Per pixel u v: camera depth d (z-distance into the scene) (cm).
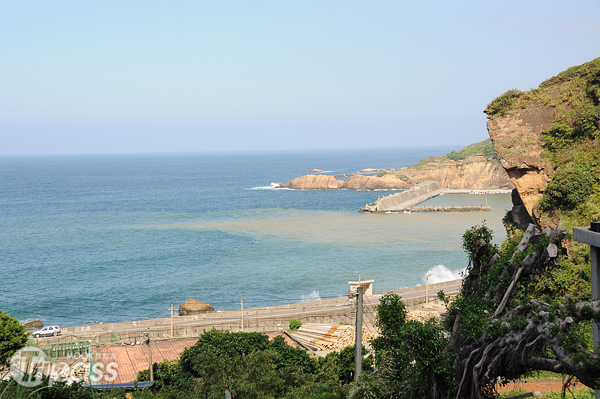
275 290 9462
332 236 14212
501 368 1691
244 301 8925
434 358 1764
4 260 11988
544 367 1498
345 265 10994
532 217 5081
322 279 10050
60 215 19450
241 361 3869
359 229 15338
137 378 4731
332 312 7156
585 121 4938
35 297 9244
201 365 3756
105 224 17088
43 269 11150
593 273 1631
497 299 1859
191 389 3841
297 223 16625
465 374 1688
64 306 8769
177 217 18400
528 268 1811
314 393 3450
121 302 8975
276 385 3550
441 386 1783
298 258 11669
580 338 1455
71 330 6894
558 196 4659
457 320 1936
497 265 1902
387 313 1966
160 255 12294
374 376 2112
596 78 5159
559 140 5091
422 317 6556
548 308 1591
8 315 4394
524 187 5162
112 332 6469
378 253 11988
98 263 11631
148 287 9788
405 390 1842
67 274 10744
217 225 16438
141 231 15588
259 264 11250
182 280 10194
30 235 15175
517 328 1579
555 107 5328
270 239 13925
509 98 5628
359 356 3159
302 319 7062
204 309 8194
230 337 4941
